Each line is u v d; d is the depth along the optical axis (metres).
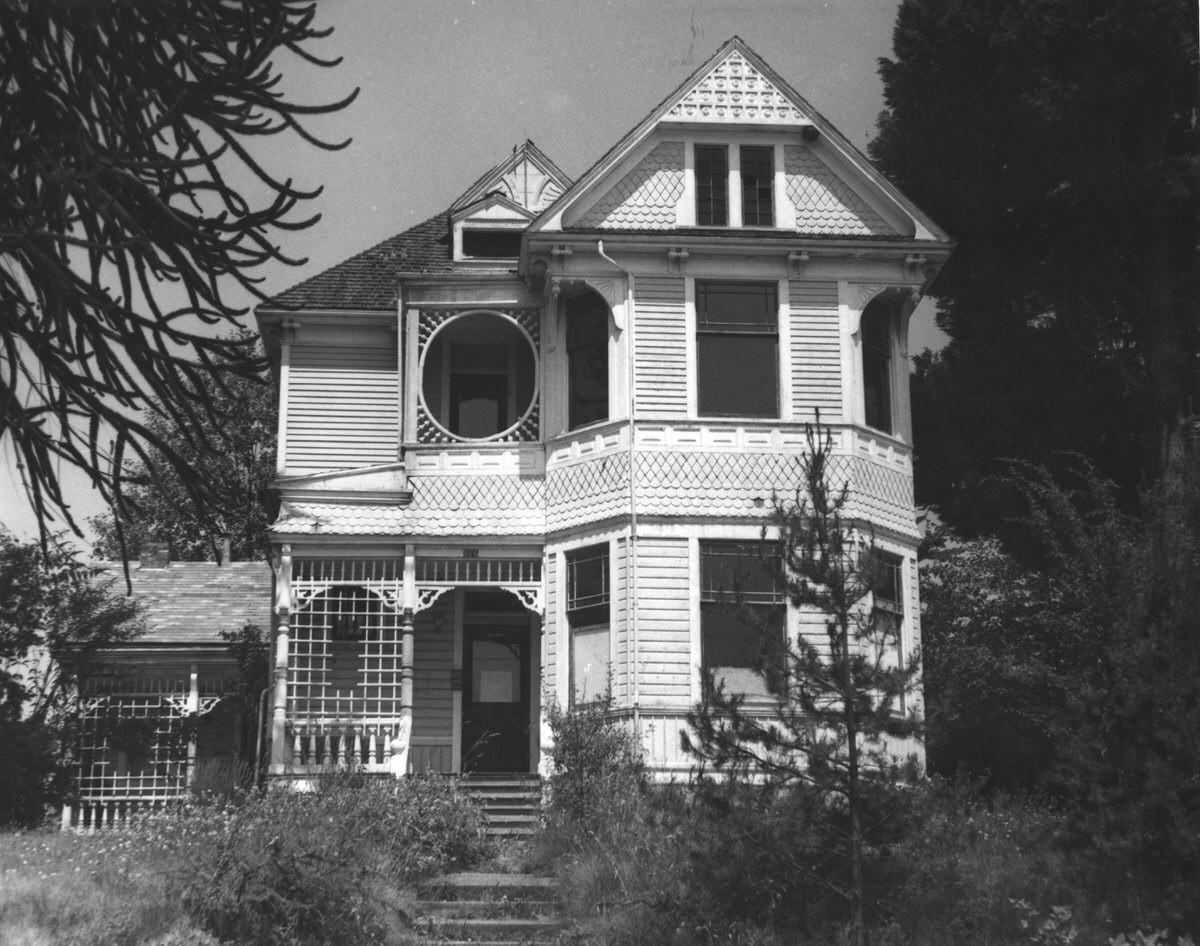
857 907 12.34
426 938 14.28
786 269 22.11
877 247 22.12
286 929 13.32
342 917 13.66
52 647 22.61
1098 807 12.55
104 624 22.98
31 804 20.67
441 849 17.19
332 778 17.92
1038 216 26.64
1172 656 12.59
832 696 13.55
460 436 23.62
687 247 21.83
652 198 22.36
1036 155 25.56
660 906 13.14
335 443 23.38
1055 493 19.81
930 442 26.12
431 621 23.19
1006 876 13.41
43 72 8.44
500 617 23.34
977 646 22.14
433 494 22.09
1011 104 25.50
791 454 21.33
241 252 8.93
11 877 13.67
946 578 24.91
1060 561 21.03
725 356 21.81
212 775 19.80
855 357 21.94
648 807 14.51
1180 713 12.30
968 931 12.66
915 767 12.82
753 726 13.09
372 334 23.78
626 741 19.03
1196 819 12.02
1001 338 25.92
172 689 25.58
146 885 13.61
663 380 21.56
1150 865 12.16
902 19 26.17
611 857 15.31
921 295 22.88
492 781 20.61
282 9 8.40
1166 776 12.06
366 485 22.09
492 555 21.83
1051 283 26.22
